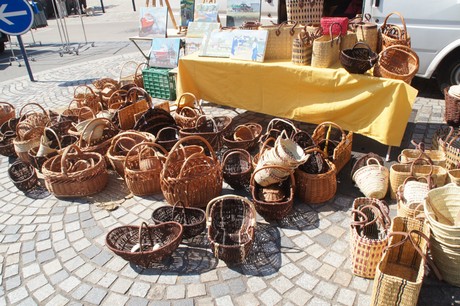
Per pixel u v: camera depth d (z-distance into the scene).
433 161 3.24
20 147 3.96
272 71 4.07
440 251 2.27
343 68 3.75
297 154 3.20
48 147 3.79
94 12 19.12
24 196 3.61
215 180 3.17
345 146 3.57
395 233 2.14
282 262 2.62
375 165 3.19
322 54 3.73
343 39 3.92
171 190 3.06
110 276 2.59
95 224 3.12
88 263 2.71
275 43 4.23
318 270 2.54
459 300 2.27
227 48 4.57
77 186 3.41
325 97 3.87
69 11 18.33
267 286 2.44
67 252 2.83
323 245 2.76
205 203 3.18
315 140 3.70
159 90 6.03
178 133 4.17
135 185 3.37
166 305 2.34
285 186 3.21
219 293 2.41
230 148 3.99
